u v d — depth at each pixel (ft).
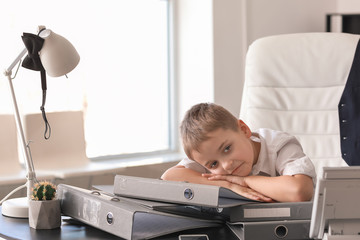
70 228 4.58
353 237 3.72
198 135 4.61
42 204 4.52
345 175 3.58
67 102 13.09
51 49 5.33
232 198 4.34
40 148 11.05
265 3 15.61
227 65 14.61
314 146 7.52
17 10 12.22
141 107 14.55
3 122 11.02
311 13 17.19
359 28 16.19
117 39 14.01
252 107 7.75
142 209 4.09
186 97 14.90
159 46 14.84
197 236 4.06
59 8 12.92
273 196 4.68
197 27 14.52
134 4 14.30
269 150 5.35
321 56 7.61
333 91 7.55
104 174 12.04
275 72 7.73
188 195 4.12
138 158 14.37
